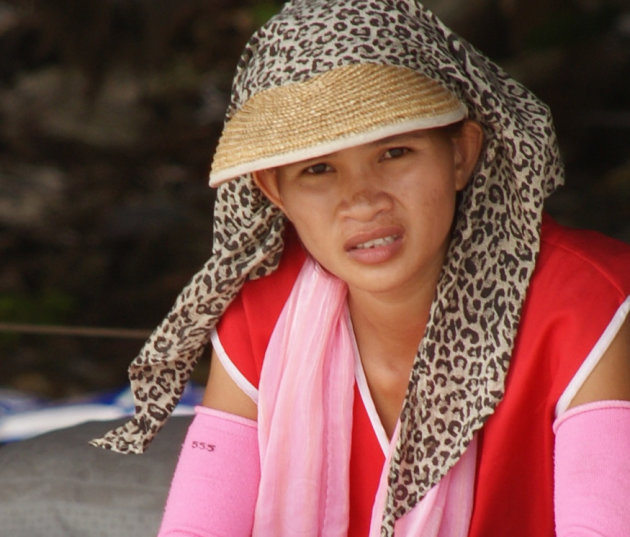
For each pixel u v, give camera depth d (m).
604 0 28.48
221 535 7.09
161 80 33.22
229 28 35.25
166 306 21.62
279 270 7.26
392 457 6.62
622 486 6.04
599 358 6.21
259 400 7.15
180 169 29.19
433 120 6.03
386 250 6.30
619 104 26.77
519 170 6.28
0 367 19.11
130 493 9.05
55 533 8.97
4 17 35.00
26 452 9.55
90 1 33.19
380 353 7.04
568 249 6.54
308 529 7.10
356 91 6.00
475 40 29.50
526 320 6.45
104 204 26.77
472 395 6.54
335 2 6.29
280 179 6.58
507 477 6.65
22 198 26.83
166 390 7.56
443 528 6.75
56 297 21.45
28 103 32.16
